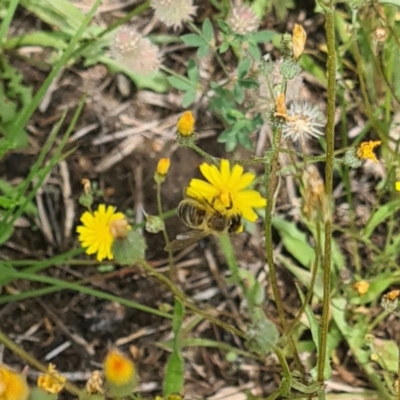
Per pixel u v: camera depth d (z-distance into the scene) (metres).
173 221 0.34
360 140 0.34
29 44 0.34
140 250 0.27
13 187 0.33
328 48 0.24
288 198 0.34
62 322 0.33
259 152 0.34
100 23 0.34
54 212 0.33
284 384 0.27
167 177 0.34
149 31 0.35
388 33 0.33
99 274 0.33
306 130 0.30
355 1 0.28
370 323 0.33
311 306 0.33
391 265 0.32
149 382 0.33
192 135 0.27
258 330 0.27
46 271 0.33
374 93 0.34
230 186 0.28
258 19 0.32
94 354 0.33
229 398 0.33
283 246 0.34
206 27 0.32
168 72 0.34
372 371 0.32
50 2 0.33
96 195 0.34
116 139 0.34
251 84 0.32
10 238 0.33
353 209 0.34
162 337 0.33
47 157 0.34
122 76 0.34
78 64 0.34
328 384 0.33
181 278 0.33
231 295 0.33
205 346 0.33
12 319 0.33
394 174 0.33
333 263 0.33
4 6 0.34
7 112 0.33
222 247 0.33
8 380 0.25
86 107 0.34
